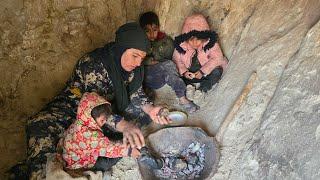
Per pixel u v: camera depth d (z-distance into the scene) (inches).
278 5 119.3
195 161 108.8
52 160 105.2
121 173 109.8
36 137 110.0
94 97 104.5
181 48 129.8
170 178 106.6
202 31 126.6
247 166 98.3
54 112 115.7
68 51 132.9
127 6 137.9
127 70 115.0
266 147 95.9
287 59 107.2
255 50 118.1
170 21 136.5
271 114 99.9
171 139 114.0
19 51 128.0
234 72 121.7
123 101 118.3
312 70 96.3
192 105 124.6
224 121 109.7
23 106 131.1
